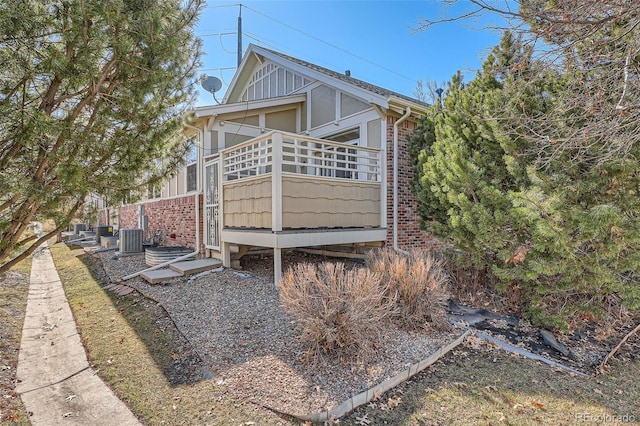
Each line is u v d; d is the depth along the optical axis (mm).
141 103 3812
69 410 3215
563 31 3197
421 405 3244
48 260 11938
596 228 3777
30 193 3199
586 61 3676
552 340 4770
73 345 4680
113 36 3416
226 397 3305
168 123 4113
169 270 7836
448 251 6562
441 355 4215
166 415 3092
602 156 3805
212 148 9250
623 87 3385
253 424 2928
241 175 9430
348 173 9773
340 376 3572
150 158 4020
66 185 3301
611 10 3111
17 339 4910
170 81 4008
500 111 4719
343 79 9773
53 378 3824
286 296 4160
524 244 4766
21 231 3582
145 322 5258
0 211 3492
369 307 3975
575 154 4238
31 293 7422
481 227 4875
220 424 2941
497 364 4113
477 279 6203
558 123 3994
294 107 10930
